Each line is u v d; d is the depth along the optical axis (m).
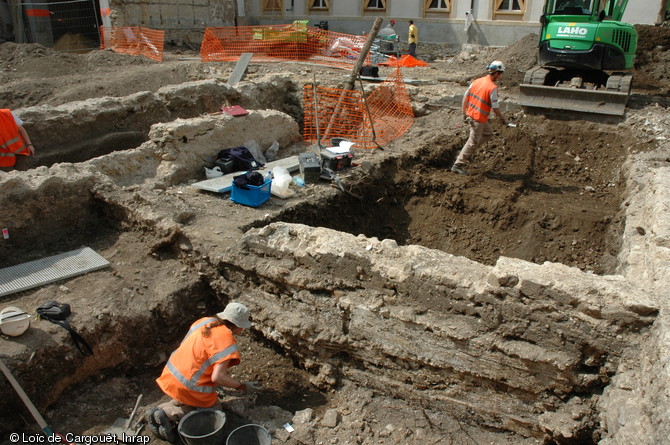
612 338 3.63
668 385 3.03
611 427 3.43
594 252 6.83
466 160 8.30
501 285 3.86
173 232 5.35
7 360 3.83
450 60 17.42
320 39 15.36
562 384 3.83
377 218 7.71
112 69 13.19
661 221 4.85
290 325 4.66
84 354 4.28
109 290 4.83
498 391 4.11
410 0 19.62
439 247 7.49
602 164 8.70
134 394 4.45
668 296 3.67
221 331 3.83
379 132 9.61
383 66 15.29
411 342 4.25
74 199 5.75
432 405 4.37
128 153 6.60
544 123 9.66
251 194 6.19
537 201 7.61
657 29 14.20
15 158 6.50
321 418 4.26
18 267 5.02
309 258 4.59
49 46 18.77
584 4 9.68
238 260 4.97
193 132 7.05
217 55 14.82
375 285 4.36
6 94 10.91
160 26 17.50
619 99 9.24
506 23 18.41
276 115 8.41
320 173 7.23
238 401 4.35
